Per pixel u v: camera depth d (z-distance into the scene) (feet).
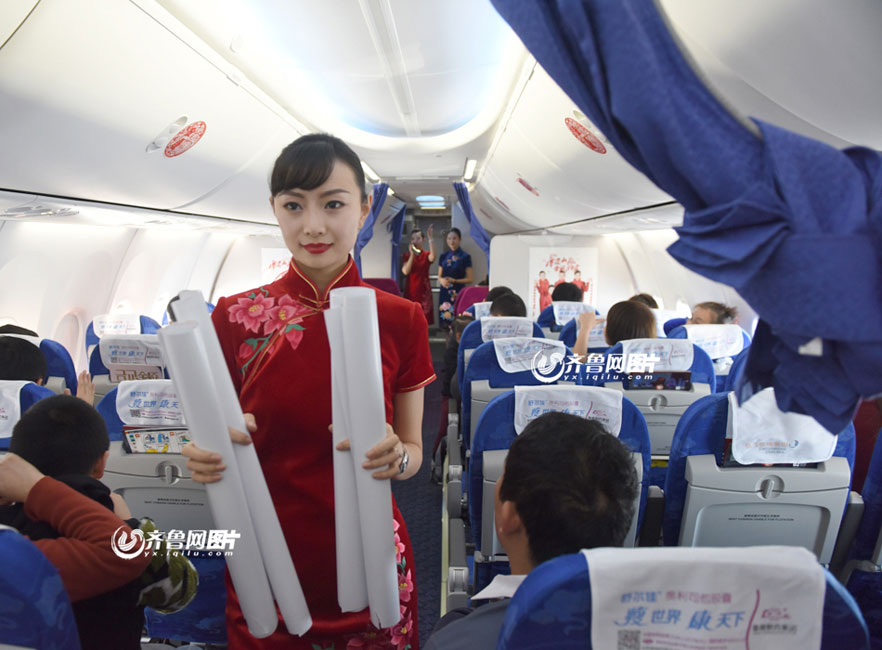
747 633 2.22
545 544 2.97
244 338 3.71
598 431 3.12
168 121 8.95
